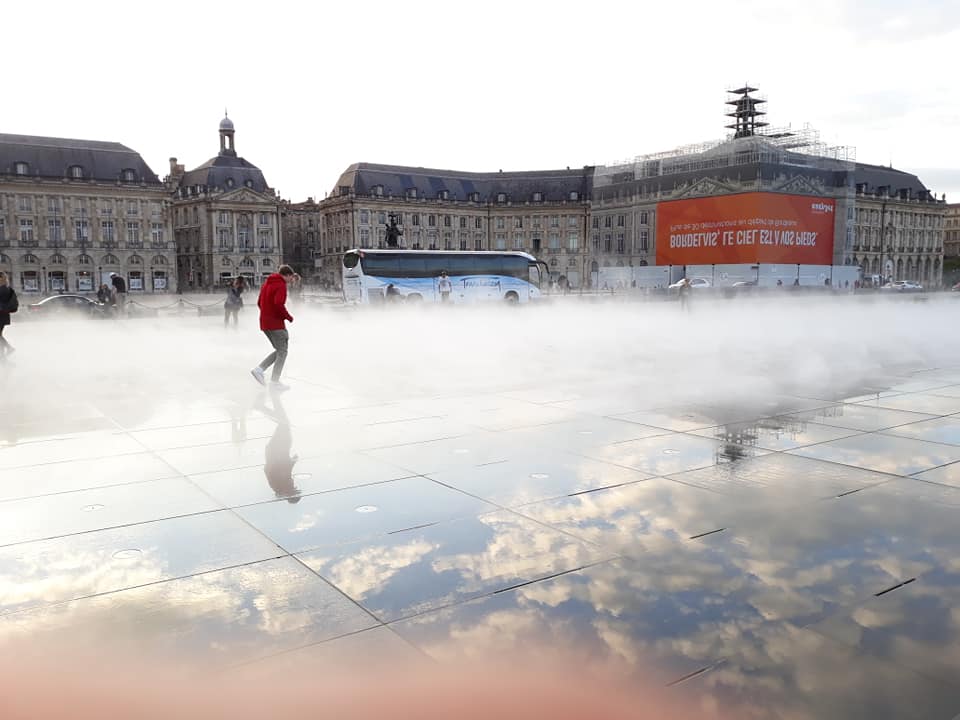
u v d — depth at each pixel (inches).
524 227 4921.3
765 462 287.6
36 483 263.6
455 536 210.2
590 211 4773.6
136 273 4153.5
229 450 311.4
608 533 211.8
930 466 281.0
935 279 5467.5
